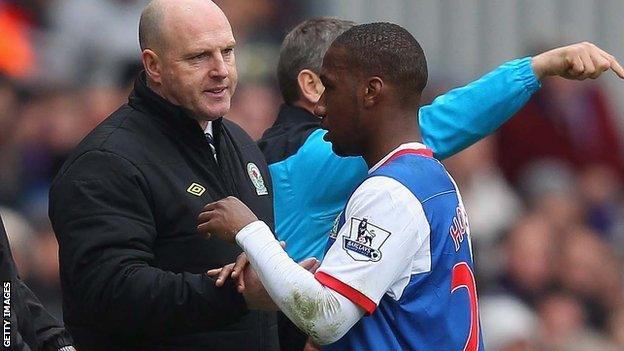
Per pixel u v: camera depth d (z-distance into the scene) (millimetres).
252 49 38250
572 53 20062
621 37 39281
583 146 39000
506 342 33969
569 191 38281
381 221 17375
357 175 20625
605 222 38344
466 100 20406
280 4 39125
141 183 18953
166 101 19391
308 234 20953
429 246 17656
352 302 17297
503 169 38688
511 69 20328
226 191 19734
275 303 18016
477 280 34688
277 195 21062
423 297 17734
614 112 39812
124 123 19359
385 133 17969
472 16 38688
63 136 35656
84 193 18859
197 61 19234
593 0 39188
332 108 18172
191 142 19516
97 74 37906
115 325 18734
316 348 19750
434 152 20375
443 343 17797
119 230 18703
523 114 38719
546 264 35500
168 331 18672
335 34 21750
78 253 18734
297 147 21125
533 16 38938
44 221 33031
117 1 38719
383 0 38469
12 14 38250
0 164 35344
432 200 17703
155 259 19172
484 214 36188
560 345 34688
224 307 18375
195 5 19375
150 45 19391
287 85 21859
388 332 17625
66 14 38656
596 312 35562
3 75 37438
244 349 19578
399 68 17906
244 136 20844
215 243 19344
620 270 37062
